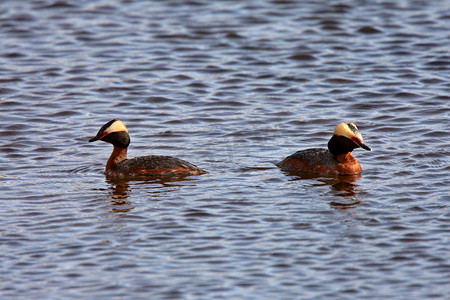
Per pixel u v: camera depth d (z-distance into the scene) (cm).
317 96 2402
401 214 1442
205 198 1545
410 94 2383
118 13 3334
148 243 1326
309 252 1284
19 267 1243
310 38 3012
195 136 2041
